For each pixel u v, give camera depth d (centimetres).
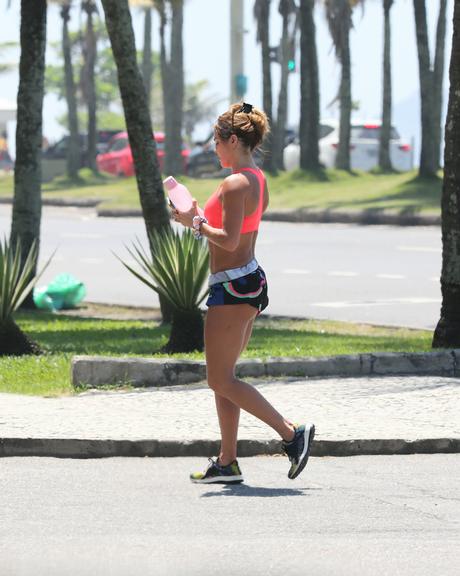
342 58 12912
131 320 4722
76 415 2584
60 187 13900
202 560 1630
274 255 6831
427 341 3694
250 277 2047
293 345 3647
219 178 13500
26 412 2619
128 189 12581
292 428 2091
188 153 14338
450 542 1727
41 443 2352
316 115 12325
